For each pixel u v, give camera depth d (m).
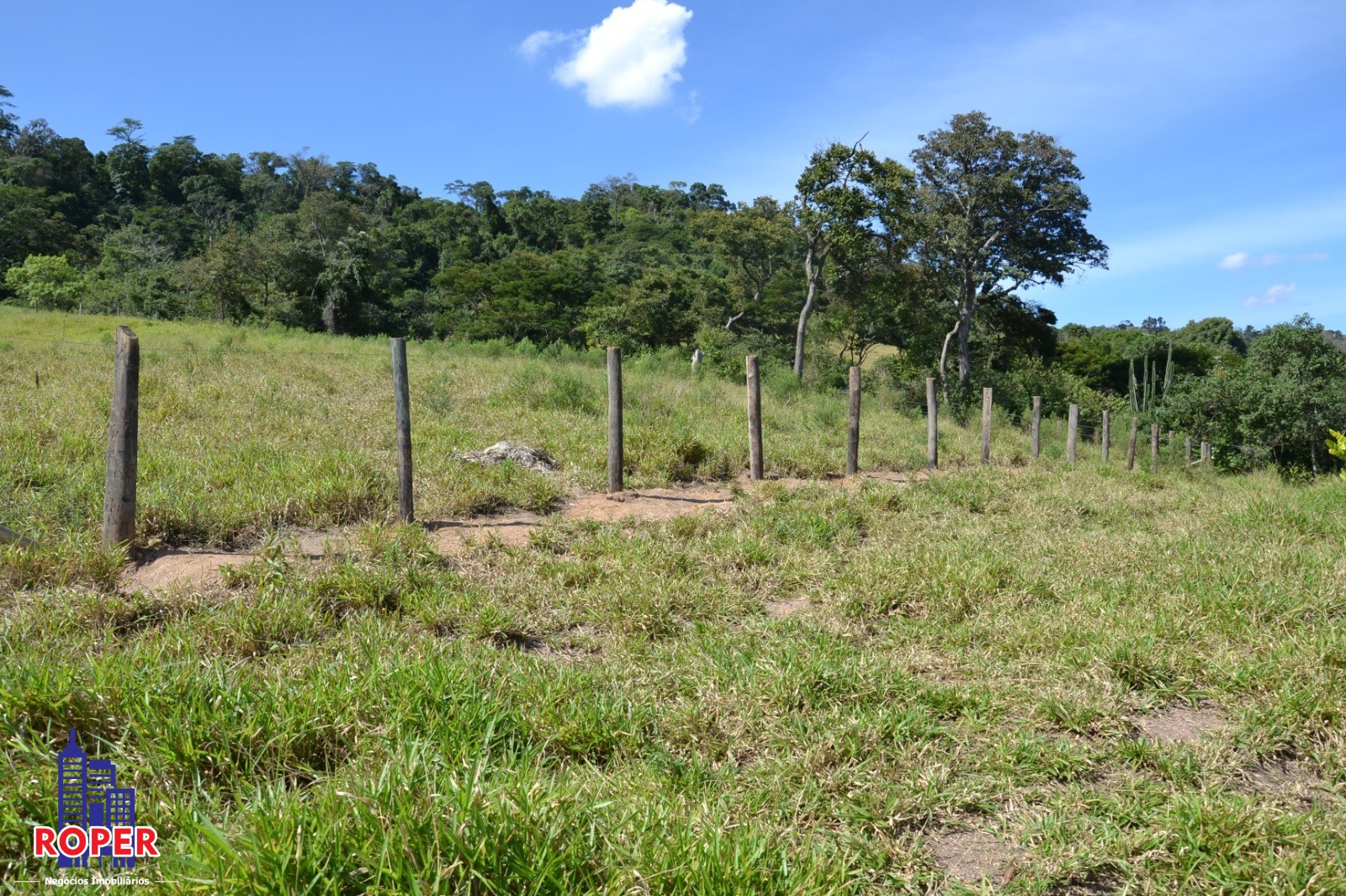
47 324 29.78
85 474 6.36
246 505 5.89
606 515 7.12
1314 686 3.60
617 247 105.50
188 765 2.54
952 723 3.45
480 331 59.56
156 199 119.75
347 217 75.94
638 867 2.09
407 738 2.69
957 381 39.97
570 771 2.71
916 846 2.55
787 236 55.50
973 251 41.09
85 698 2.74
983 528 7.15
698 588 5.04
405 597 4.56
